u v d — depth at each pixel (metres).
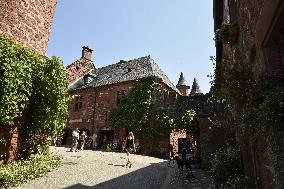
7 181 6.88
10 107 7.78
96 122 27.70
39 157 9.41
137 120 23.95
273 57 4.09
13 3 9.12
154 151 22.70
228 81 6.34
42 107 9.26
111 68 32.25
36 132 9.48
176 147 23.72
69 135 29.83
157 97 24.00
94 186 7.96
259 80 3.91
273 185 4.38
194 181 10.05
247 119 4.38
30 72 8.47
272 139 3.77
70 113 30.50
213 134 13.70
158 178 10.30
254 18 4.93
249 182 6.17
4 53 7.59
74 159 13.39
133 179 9.57
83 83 31.41
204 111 14.40
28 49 8.52
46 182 7.80
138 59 30.17
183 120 21.77
